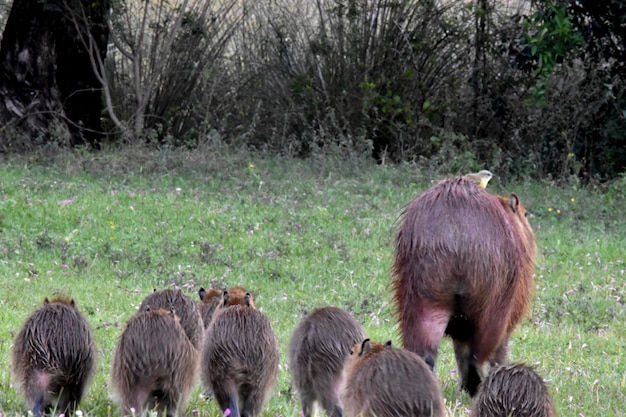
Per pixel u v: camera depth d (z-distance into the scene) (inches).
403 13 2281.0
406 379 659.4
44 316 747.4
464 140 2183.8
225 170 1953.7
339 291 1290.6
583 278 1403.8
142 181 1865.2
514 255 826.2
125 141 2246.6
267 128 2369.6
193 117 2391.7
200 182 1878.7
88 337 757.3
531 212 1798.7
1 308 1115.3
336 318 820.0
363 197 1824.6
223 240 1496.1
